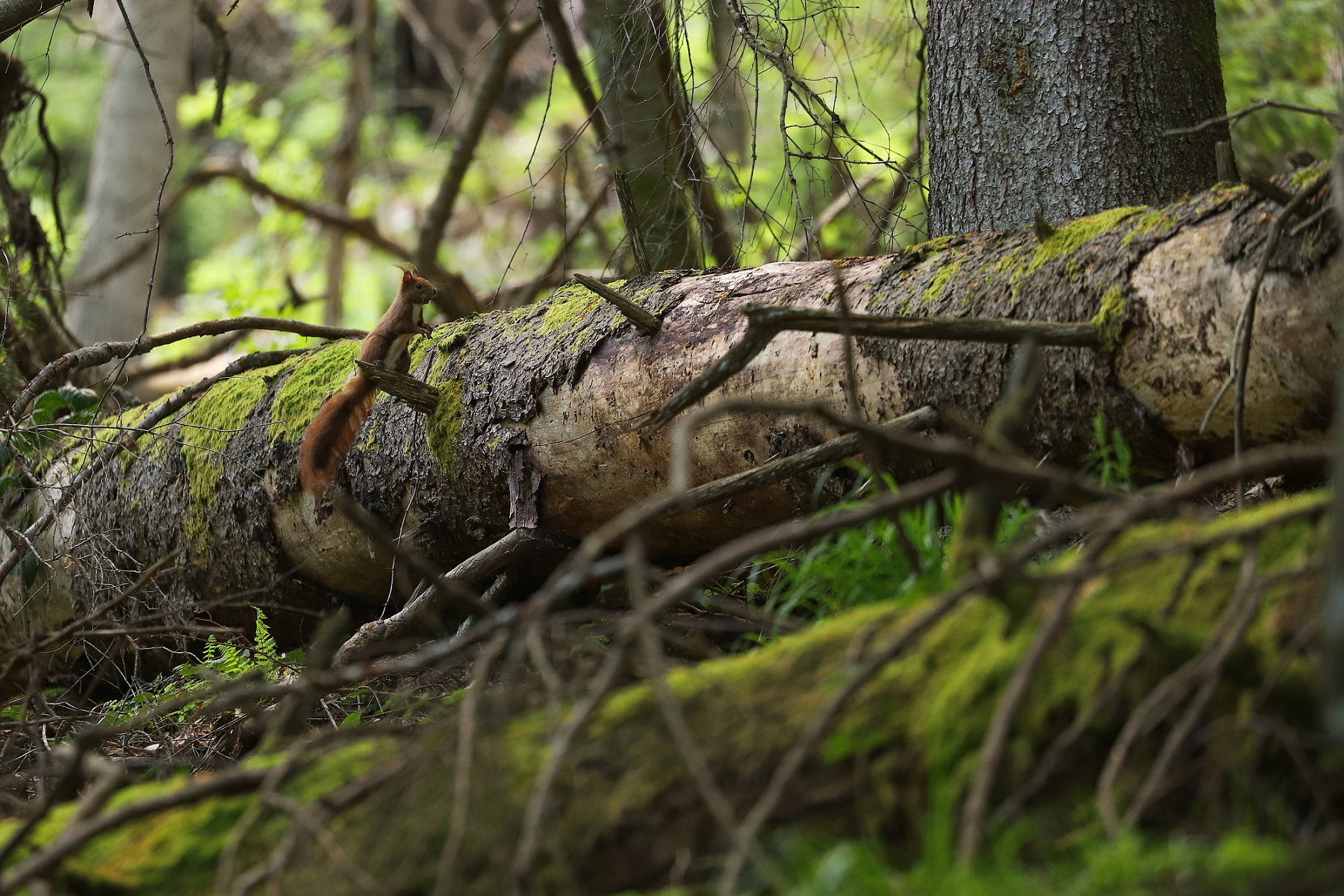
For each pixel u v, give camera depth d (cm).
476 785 175
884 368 297
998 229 381
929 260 310
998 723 154
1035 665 156
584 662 211
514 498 367
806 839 160
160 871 179
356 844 174
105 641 448
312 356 436
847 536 261
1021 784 160
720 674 189
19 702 393
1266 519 184
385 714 314
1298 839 153
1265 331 239
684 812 168
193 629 306
